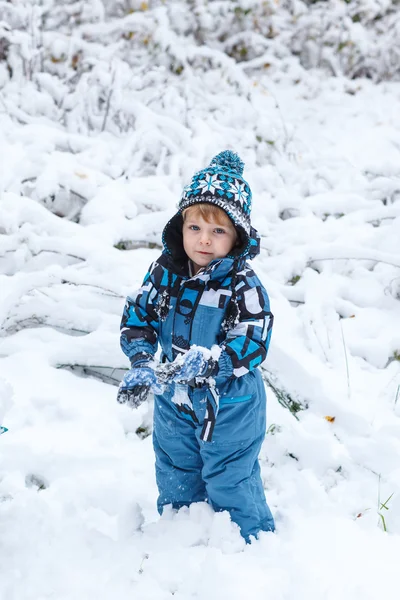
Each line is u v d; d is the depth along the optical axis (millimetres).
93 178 5172
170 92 6668
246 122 6805
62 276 4152
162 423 2693
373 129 7359
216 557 2531
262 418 2662
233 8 8477
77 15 7832
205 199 2406
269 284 4547
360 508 3039
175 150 5805
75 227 4680
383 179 5645
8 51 6930
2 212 4570
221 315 2488
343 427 3584
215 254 2461
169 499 2842
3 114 5914
